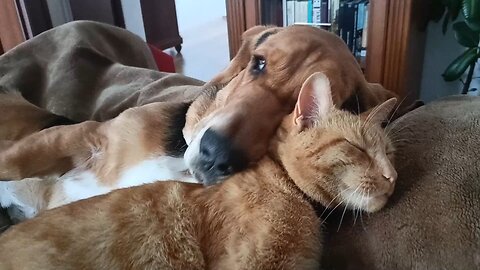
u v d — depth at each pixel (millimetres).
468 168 789
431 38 2412
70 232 797
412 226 769
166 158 1104
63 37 1696
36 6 2607
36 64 1651
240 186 828
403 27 1933
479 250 717
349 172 806
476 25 1927
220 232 800
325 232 866
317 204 862
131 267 778
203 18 5074
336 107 895
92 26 1767
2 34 2387
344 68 973
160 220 814
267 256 771
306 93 842
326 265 846
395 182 829
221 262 782
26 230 819
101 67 1672
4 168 1163
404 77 2018
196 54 3930
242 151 841
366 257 800
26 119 1336
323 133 833
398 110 1152
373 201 805
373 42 2012
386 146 854
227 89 1025
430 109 972
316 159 819
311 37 984
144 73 1646
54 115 1390
